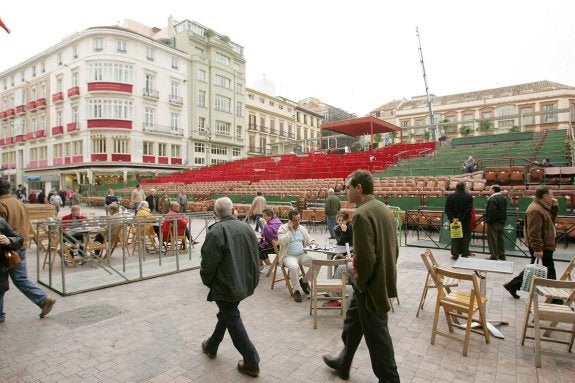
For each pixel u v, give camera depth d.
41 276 7.07
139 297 5.73
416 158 24.34
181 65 44.09
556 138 24.19
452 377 3.35
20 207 4.80
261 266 7.38
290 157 33.91
